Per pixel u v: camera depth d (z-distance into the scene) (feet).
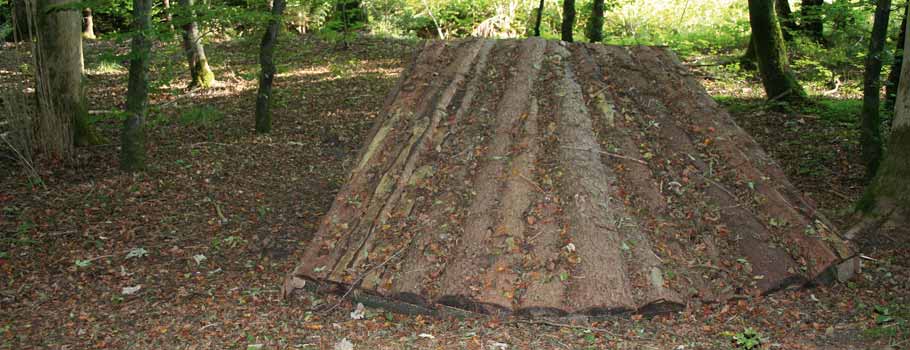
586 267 14.74
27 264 18.86
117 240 20.70
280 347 13.52
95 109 35.81
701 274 15.40
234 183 25.89
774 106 32.68
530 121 19.80
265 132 32.45
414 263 15.49
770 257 15.85
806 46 42.83
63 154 27.48
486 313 14.37
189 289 17.25
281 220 22.57
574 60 24.39
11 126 26.58
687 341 13.24
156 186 25.16
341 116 35.22
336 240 16.79
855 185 23.11
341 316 15.02
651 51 25.76
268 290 17.01
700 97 22.27
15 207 22.82
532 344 13.16
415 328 14.25
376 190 18.02
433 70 24.20
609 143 19.17
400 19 59.47
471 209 16.75
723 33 50.67
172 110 35.78
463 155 18.98
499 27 55.67
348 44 51.75
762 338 13.17
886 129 26.68
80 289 17.31
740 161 18.79
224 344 13.80
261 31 33.22
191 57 41.14
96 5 25.22
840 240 16.34
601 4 36.86
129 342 14.06
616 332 13.65
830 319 14.17
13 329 14.84
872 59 22.18
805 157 26.30
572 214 16.15
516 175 17.51
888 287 15.58
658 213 16.90
